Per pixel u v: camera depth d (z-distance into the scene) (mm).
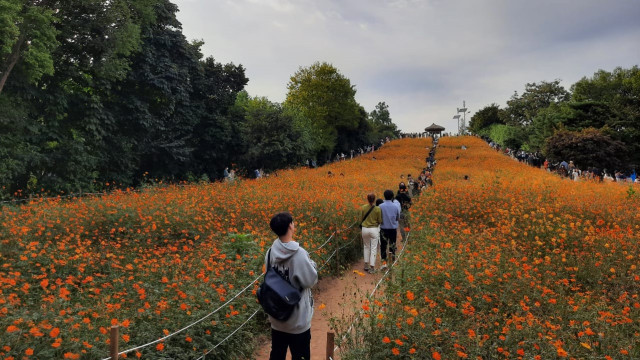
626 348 3973
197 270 6449
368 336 3994
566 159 41875
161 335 4465
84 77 21828
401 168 35188
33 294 5555
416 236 9828
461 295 5418
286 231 3445
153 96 27469
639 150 48000
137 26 22094
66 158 20203
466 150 53875
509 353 3904
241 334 5328
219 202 12148
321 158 56906
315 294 7703
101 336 4176
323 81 55281
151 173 28781
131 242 8461
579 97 58875
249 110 36625
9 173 17078
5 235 7332
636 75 52031
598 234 8906
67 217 9406
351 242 10156
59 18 18266
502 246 8055
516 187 14914
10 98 18188
